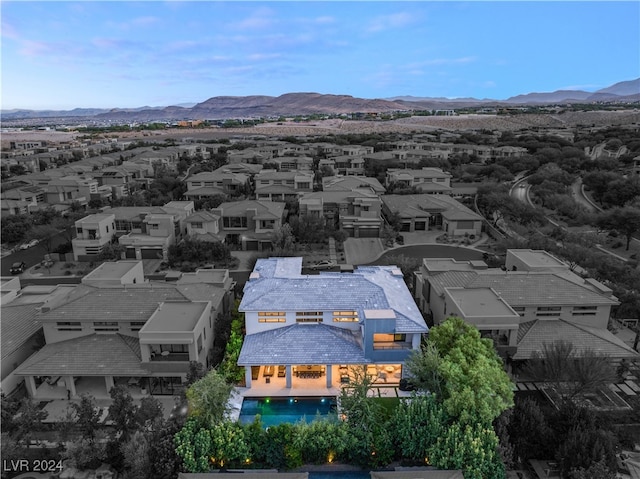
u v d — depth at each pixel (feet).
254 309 132.05
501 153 512.22
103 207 333.42
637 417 113.91
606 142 594.65
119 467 102.99
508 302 140.67
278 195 332.39
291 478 90.43
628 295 160.86
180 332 123.34
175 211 265.75
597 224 275.18
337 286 140.77
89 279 161.27
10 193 326.03
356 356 125.80
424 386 111.75
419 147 545.03
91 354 129.39
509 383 107.65
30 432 111.75
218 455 98.32
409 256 248.32
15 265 228.63
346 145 592.60
